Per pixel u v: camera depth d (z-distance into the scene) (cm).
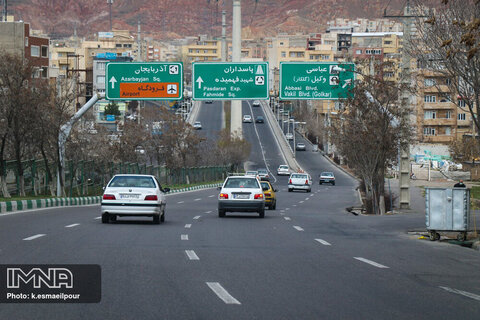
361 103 4538
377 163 4531
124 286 1298
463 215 2489
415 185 8344
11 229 2445
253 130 17275
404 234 2714
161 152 9738
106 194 2814
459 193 2494
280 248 2059
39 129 5159
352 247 2144
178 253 1853
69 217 3188
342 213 4284
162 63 4972
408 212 4494
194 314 1055
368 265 1700
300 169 12688
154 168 9469
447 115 12438
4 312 1061
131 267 1553
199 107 19950
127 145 8250
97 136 7412
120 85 5003
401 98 4481
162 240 2198
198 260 1714
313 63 4922
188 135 9844
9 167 5194
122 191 2823
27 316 1031
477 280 1516
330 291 1298
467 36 1917
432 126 12488
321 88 4925
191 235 2409
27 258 1636
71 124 5175
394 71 4659
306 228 2889
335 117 4831
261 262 1709
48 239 2098
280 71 4947
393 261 1811
